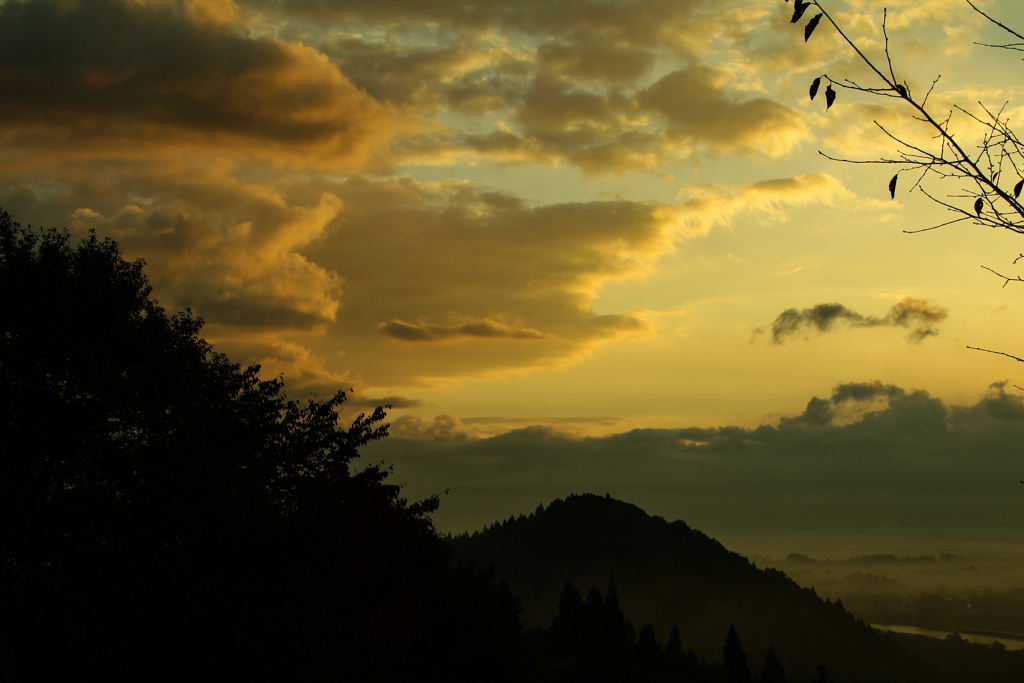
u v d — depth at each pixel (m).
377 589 17.39
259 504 15.52
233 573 13.62
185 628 13.27
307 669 14.07
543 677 47.81
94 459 16.48
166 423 17.94
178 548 14.23
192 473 15.91
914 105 4.06
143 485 15.66
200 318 21.12
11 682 12.73
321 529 15.10
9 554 14.47
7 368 16.23
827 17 4.09
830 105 4.19
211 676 13.40
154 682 13.22
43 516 14.40
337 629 15.43
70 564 13.72
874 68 4.09
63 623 13.07
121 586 13.04
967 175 4.07
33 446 15.60
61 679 12.59
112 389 16.36
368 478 18.03
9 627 12.84
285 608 13.84
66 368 16.34
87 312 17.78
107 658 12.82
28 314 16.17
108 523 14.53
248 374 20.91
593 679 63.22
